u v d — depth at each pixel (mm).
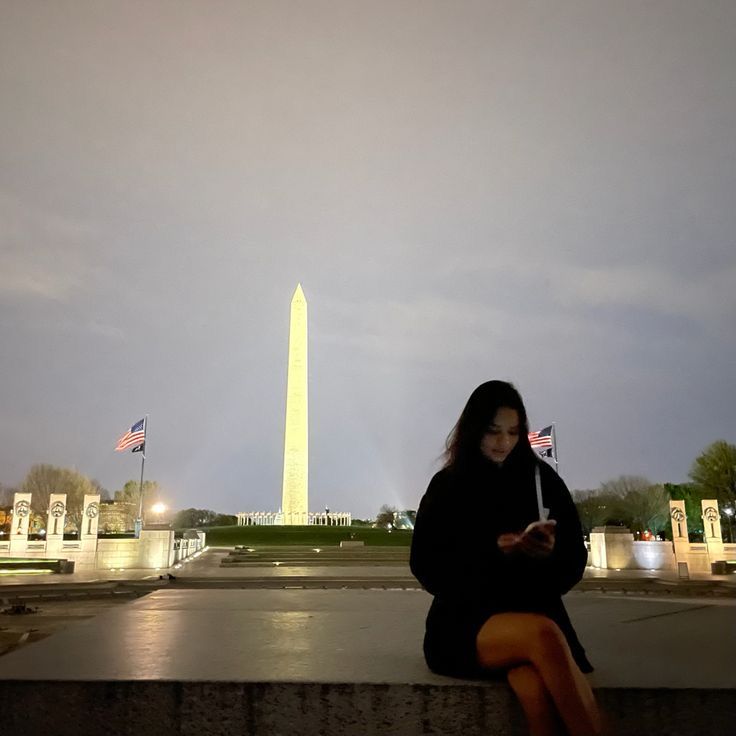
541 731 3611
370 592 11672
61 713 4336
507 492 4387
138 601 9891
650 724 4176
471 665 4191
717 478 74750
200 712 4320
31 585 28938
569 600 9773
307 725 4270
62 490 95312
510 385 4684
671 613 8000
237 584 31750
